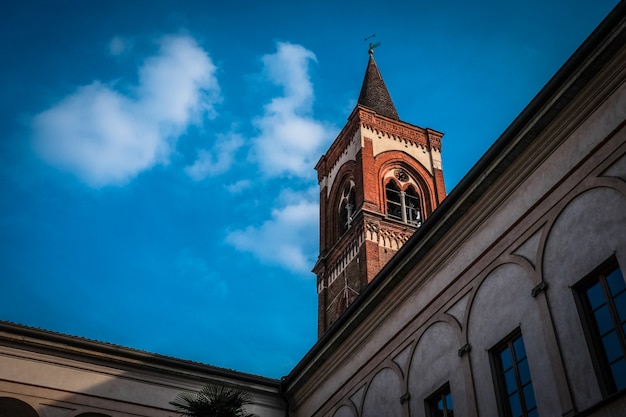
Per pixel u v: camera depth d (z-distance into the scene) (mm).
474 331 18984
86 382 26734
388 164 52938
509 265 18266
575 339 15547
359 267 46125
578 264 16047
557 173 17391
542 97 17656
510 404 17297
